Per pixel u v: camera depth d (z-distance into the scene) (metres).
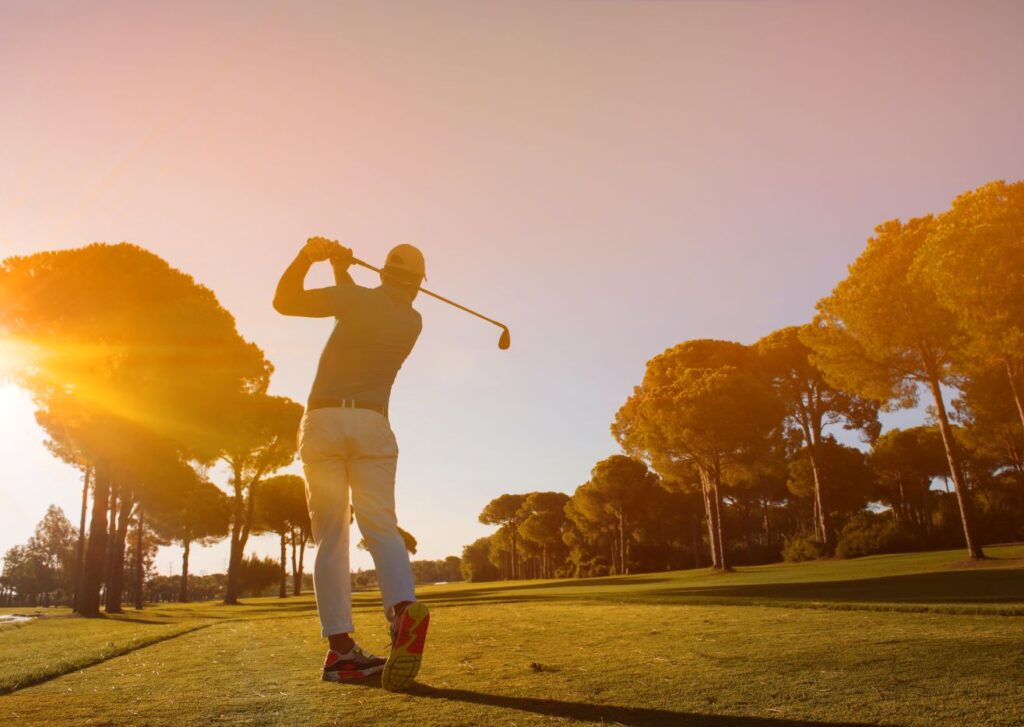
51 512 75.00
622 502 50.31
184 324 18.27
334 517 2.76
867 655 2.75
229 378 20.00
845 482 40.31
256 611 17.34
